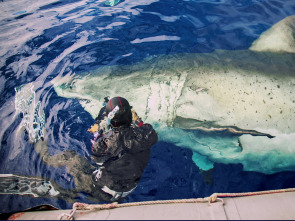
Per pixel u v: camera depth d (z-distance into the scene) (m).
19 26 5.66
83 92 3.44
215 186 2.69
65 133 3.19
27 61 4.46
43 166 2.90
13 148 3.15
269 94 3.05
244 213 1.92
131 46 4.44
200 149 3.03
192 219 1.88
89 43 4.67
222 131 3.02
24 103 3.68
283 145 2.91
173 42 4.46
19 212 2.25
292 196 2.10
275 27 4.02
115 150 2.37
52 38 5.02
